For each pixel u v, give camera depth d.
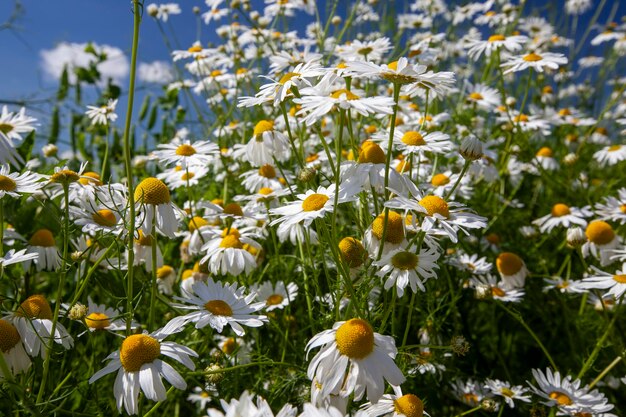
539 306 0.38
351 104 0.20
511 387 0.28
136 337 0.18
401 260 0.21
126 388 0.17
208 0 0.55
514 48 0.44
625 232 0.41
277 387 0.24
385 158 0.23
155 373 0.17
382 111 0.20
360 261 0.23
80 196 0.24
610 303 0.34
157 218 0.21
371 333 0.17
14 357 0.18
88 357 0.28
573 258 0.41
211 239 0.30
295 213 0.22
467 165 0.23
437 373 0.30
